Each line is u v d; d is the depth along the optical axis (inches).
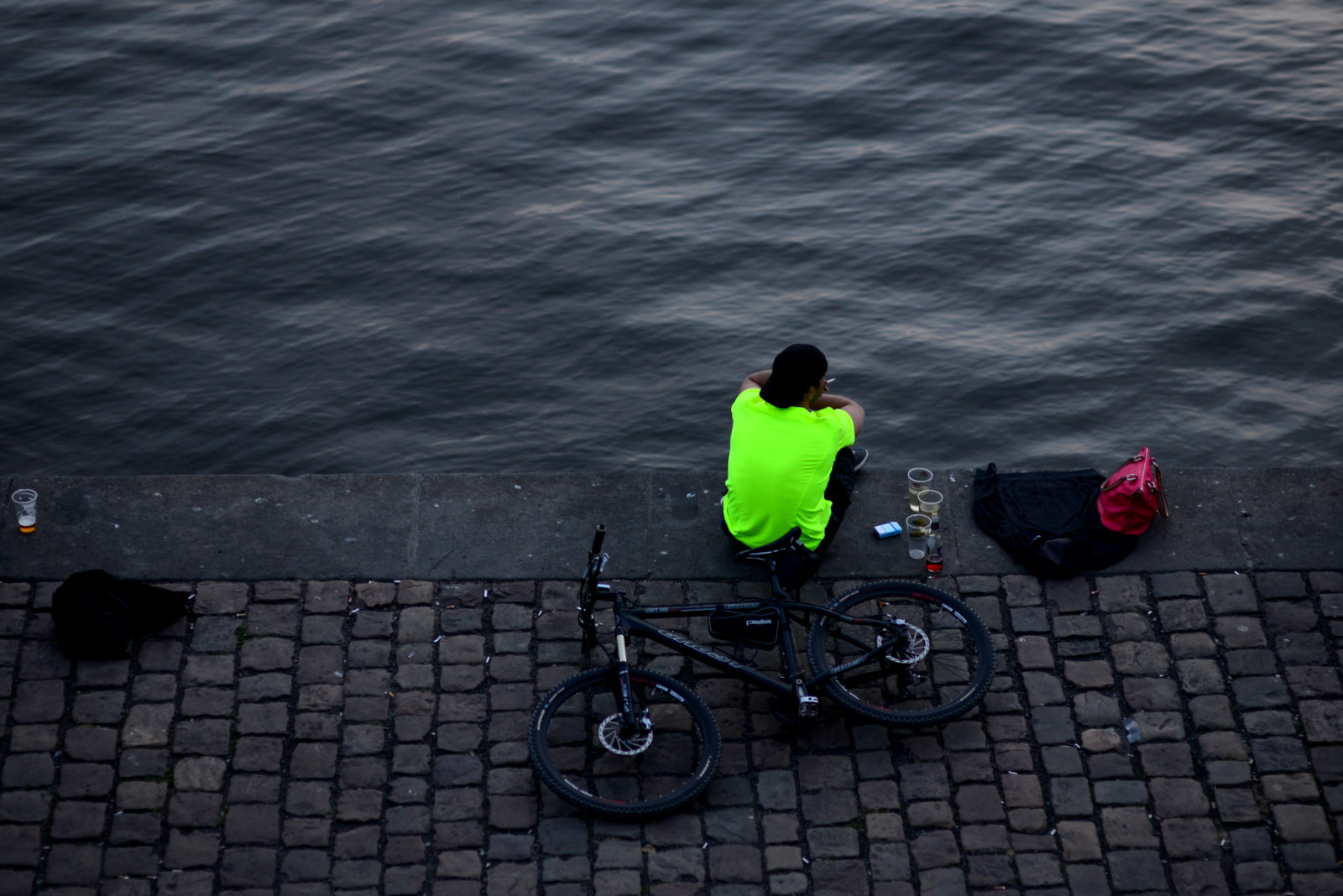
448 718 248.1
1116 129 735.7
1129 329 593.0
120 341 592.7
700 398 560.1
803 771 239.5
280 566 275.1
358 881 221.9
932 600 254.7
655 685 236.4
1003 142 726.5
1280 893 219.0
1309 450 529.3
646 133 743.7
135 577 271.1
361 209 679.7
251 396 563.8
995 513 286.4
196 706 248.5
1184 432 539.5
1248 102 750.5
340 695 251.6
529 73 798.5
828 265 636.7
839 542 284.0
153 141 732.0
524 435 544.4
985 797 235.0
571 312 609.3
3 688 249.1
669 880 222.2
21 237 654.5
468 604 269.6
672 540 282.7
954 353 579.8
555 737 242.8
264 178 703.7
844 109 759.1
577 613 267.7
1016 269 631.2
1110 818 231.1
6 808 230.1
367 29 848.9
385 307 613.9
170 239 657.0
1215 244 642.8
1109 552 276.5
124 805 231.6
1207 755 240.4
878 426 542.6
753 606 243.1
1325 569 273.0
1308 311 598.5
